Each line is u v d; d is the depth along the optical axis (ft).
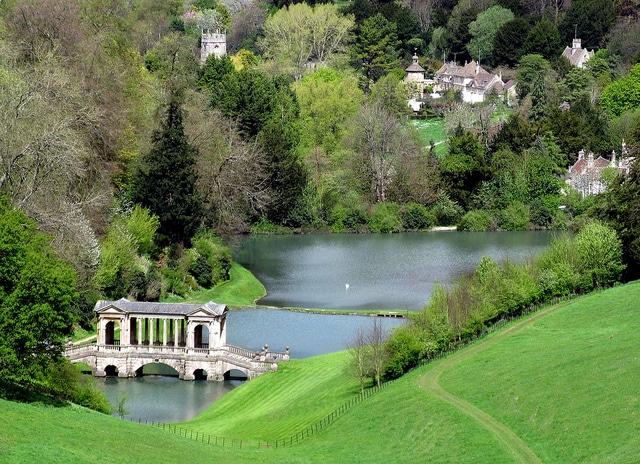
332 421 545.03
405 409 528.63
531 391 512.22
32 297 484.74
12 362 477.77
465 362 591.37
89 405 548.31
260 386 649.61
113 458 437.17
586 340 583.58
